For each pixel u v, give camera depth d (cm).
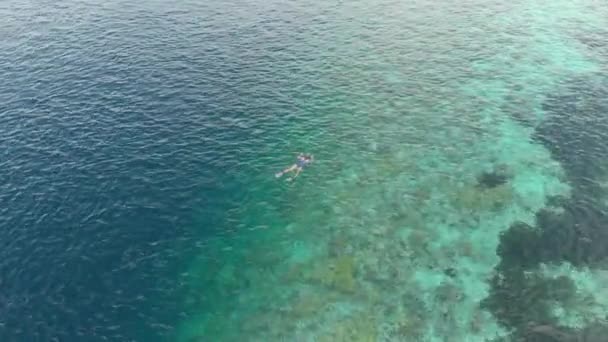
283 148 5322
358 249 4297
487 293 3888
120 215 4550
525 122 5628
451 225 4478
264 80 6306
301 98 6034
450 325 3678
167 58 6662
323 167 5116
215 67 6506
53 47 6888
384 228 4478
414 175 5016
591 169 4969
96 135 5397
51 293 3925
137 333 3688
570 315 3703
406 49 6962
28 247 4250
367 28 7431
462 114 5788
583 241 4244
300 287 3997
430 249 4262
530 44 7012
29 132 5428
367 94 6119
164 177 4931
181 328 3725
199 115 5706
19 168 4988
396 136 5500
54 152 5175
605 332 3578
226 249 4306
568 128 5497
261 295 3947
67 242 4303
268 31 7325
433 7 7994
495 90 6147
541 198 4688
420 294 3903
